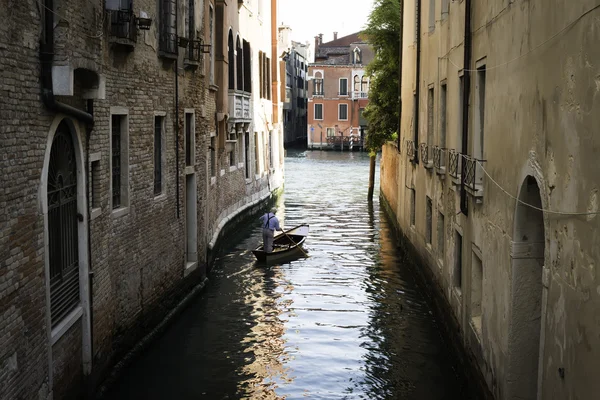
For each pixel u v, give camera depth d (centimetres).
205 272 1509
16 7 632
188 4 1338
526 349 725
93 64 789
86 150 845
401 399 920
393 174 2358
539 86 631
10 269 623
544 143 614
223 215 2122
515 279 721
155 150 1185
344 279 1572
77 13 732
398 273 1639
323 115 6850
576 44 529
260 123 2812
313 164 5234
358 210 2769
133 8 1005
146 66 1093
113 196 991
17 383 636
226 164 2166
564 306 554
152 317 1127
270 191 3000
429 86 1435
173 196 1256
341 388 955
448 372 1020
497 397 772
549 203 597
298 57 8000
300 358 1062
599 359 482
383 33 2778
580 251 520
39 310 688
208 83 1616
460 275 1095
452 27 1141
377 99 2877
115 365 952
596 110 488
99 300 889
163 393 919
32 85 671
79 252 836
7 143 618
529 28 667
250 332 1182
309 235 2164
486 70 872
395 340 1154
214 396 916
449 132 1168
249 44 2550
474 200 934
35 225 680
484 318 855
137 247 1059
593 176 494
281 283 1527
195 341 1130
